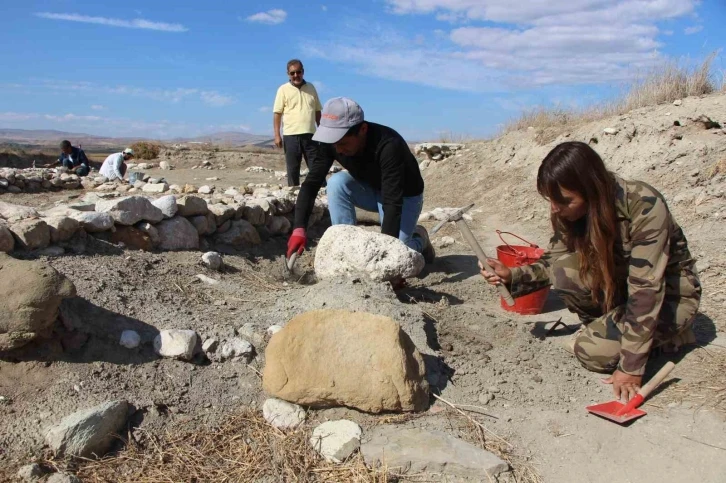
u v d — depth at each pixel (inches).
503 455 96.3
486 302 170.1
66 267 138.0
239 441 99.8
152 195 278.2
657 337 117.6
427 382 110.3
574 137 339.3
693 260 118.8
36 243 143.3
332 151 172.1
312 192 173.8
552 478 92.0
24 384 100.9
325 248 156.3
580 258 115.8
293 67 296.2
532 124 424.2
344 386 103.7
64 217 151.1
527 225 279.6
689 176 242.7
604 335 118.2
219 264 173.6
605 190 104.0
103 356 110.6
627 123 302.8
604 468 94.0
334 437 98.2
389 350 104.8
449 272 203.2
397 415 105.6
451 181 407.2
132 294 134.3
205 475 92.0
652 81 352.5
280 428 102.8
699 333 134.2
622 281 117.3
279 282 174.2
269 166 666.8
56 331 110.2
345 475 91.8
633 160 280.5
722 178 228.5
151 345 116.4
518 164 371.6
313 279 180.9
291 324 108.7
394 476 91.7
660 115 292.0
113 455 94.7
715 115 269.0
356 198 190.2
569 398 112.2
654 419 104.4
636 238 106.8
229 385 112.8
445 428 102.3
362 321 108.3
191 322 126.0
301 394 104.5
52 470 88.9
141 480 90.1
